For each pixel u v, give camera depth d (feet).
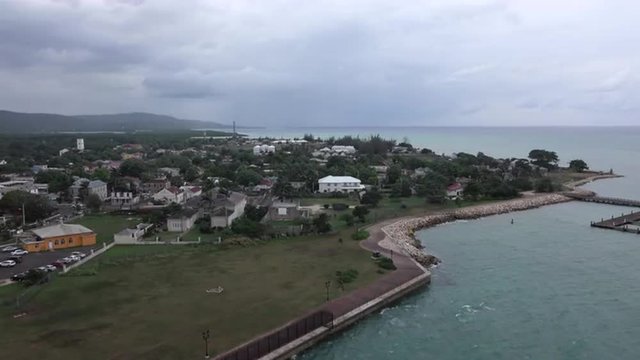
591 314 247.70
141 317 228.02
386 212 492.95
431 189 582.76
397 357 204.54
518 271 317.01
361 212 445.37
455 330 229.86
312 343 213.46
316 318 228.02
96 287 268.21
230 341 205.16
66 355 191.93
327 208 506.48
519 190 640.58
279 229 401.90
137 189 606.96
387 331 228.63
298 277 285.43
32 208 444.14
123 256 328.90
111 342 203.10
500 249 372.99
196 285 271.28
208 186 614.34
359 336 223.51
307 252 339.36
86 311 234.99
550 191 646.74
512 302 263.49
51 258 327.06
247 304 244.42
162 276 287.07
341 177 641.81
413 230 433.07
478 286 288.30
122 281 278.05
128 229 388.78
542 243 391.45
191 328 216.95
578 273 312.91
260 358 193.57
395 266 307.37
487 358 204.03
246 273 292.61
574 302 263.49
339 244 360.48
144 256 327.06
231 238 362.74
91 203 500.33
